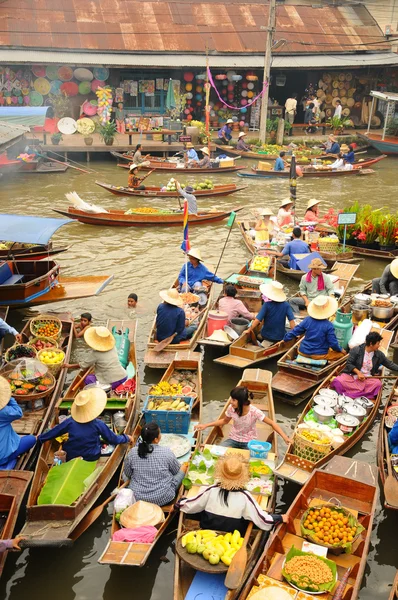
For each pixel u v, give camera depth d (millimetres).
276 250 15484
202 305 11984
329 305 9688
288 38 37281
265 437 8258
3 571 6391
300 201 23016
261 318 10484
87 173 27547
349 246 16453
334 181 27078
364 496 6727
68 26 34031
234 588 5391
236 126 37125
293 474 7102
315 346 9672
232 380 10227
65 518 6363
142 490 6695
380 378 9070
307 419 8414
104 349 8859
